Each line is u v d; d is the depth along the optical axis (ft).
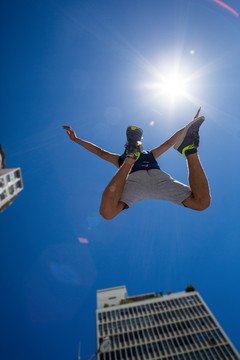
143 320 121.08
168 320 119.65
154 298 135.64
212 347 103.76
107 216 6.22
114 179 6.10
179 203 6.91
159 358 101.71
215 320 116.06
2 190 102.83
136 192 6.98
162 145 9.55
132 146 6.32
